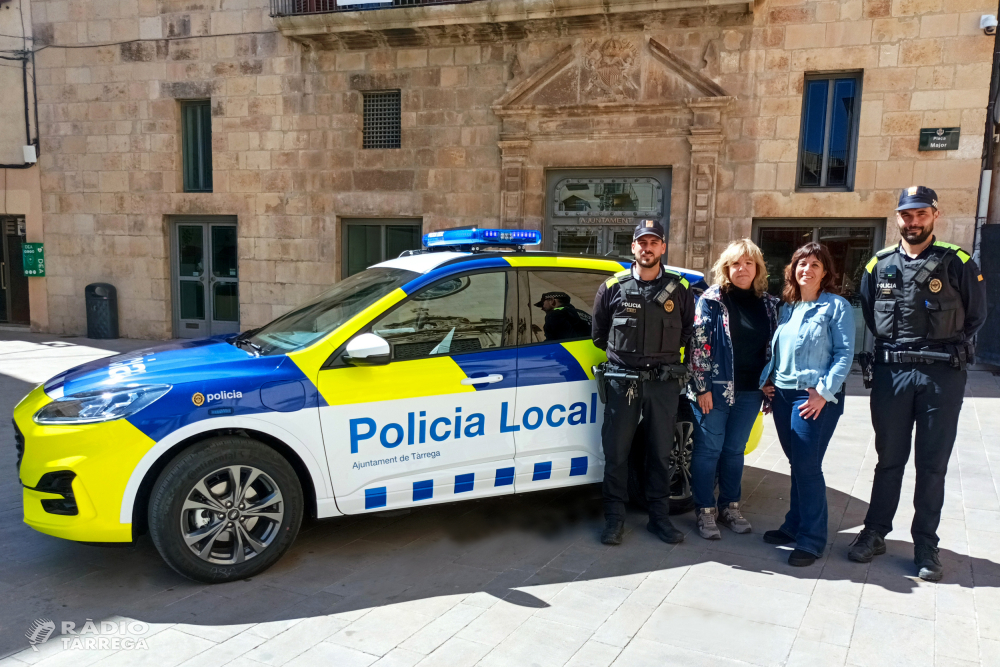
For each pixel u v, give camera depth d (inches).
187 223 515.2
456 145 449.7
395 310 152.7
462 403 155.2
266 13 471.8
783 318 156.1
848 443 252.8
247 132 486.9
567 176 438.9
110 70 508.1
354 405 145.9
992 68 363.9
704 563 151.8
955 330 139.4
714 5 388.8
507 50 434.6
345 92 465.4
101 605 130.7
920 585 140.4
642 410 161.5
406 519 177.8
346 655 114.7
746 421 166.9
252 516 140.9
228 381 137.4
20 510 180.1
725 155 403.9
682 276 171.2
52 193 532.1
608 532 162.1
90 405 131.8
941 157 374.3
